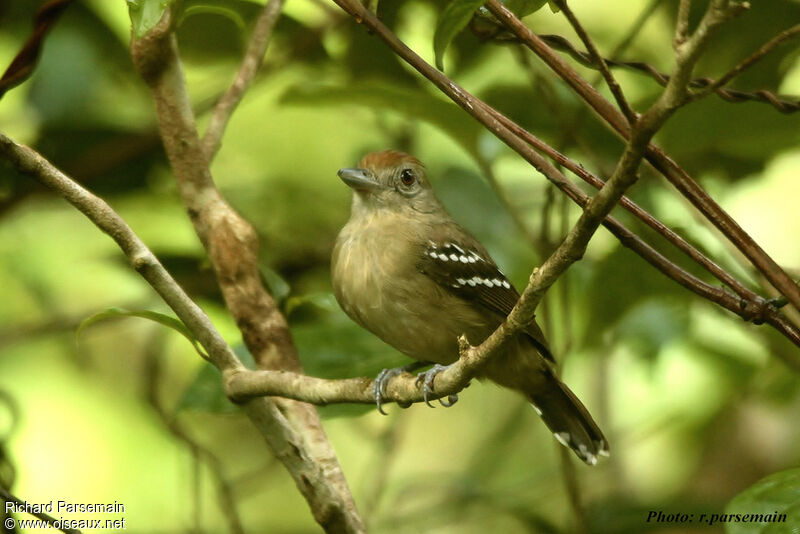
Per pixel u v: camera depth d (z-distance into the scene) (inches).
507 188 478.9
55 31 433.1
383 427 489.4
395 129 498.3
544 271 203.0
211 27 421.1
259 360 302.7
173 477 492.1
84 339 504.7
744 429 502.9
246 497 495.8
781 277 228.5
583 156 432.5
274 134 512.7
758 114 352.2
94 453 490.3
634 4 469.7
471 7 221.0
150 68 298.7
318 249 474.0
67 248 499.2
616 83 210.4
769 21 403.5
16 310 498.3
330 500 270.5
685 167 431.8
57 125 440.1
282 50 446.0
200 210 307.1
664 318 426.6
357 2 232.2
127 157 442.6
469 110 230.2
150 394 398.6
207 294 444.5
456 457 534.0
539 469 504.7
